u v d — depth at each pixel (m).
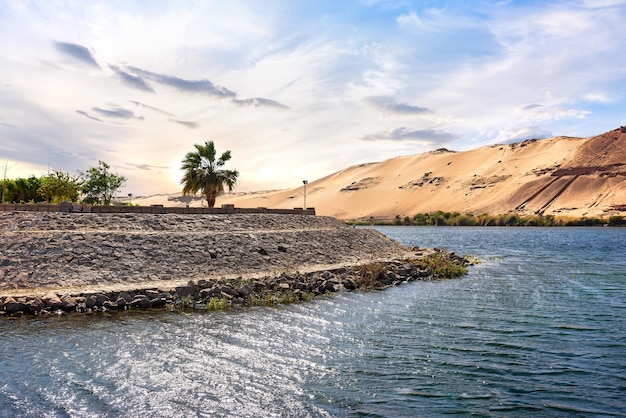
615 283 34.81
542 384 14.27
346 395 13.34
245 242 34.22
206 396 13.12
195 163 50.72
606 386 14.12
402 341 18.61
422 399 13.14
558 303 26.67
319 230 43.34
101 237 28.84
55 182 55.12
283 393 13.43
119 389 13.45
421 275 37.38
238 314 22.61
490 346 18.05
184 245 30.98
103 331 19.06
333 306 25.08
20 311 21.27
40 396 12.90
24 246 26.14
